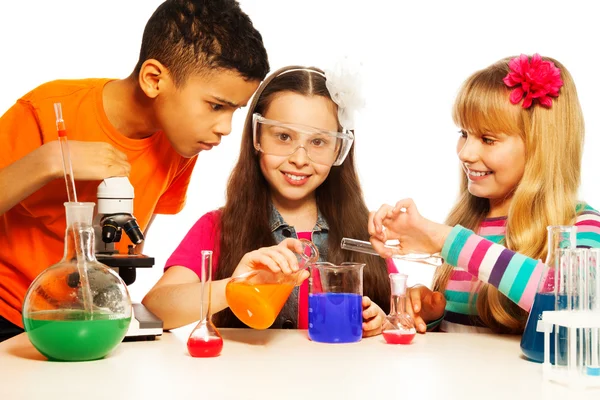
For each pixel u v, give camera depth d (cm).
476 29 331
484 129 184
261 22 330
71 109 189
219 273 195
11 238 188
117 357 122
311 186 187
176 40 168
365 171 335
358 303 142
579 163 192
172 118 173
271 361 119
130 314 122
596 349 105
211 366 115
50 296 116
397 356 126
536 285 143
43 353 118
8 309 189
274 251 135
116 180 141
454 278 199
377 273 200
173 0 175
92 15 324
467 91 187
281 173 185
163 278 185
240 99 171
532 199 181
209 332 124
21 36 322
